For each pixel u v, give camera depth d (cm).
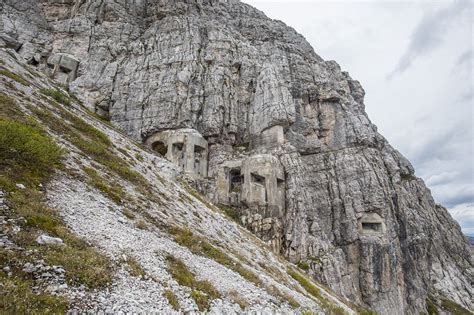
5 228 1038
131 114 6875
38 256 972
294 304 2070
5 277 821
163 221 2223
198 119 7100
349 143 8450
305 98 9100
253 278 2127
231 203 6266
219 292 1533
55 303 816
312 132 8625
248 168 6291
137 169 3112
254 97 7969
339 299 4397
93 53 7481
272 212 5944
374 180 7581
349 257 6825
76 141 2641
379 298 6309
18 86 3008
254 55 8706
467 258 11500
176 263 1579
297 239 5853
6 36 7012
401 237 7606
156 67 7462
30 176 1568
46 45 7462
